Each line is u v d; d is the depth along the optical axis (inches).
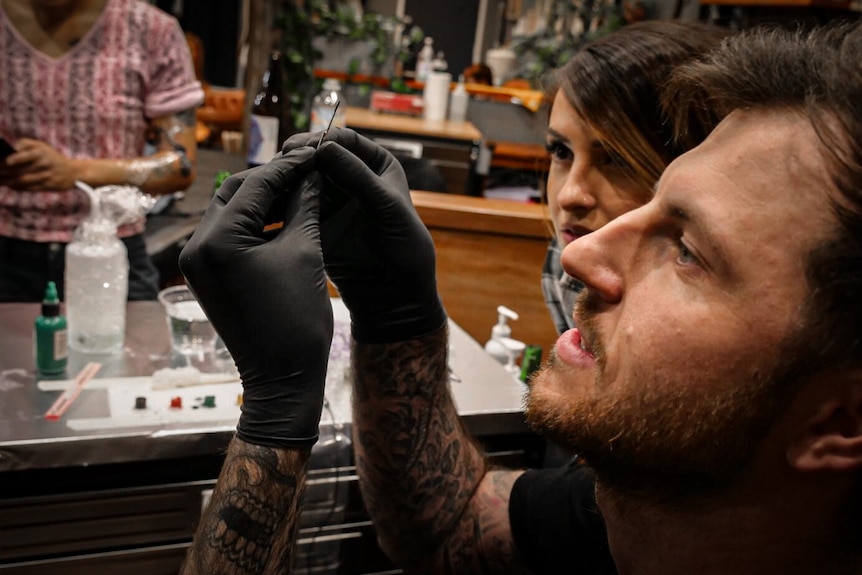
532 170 161.8
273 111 80.1
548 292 58.4
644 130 42.7
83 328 54.6
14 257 71.2
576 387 27.4
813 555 25.6
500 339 66.1
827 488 24.2
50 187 68.3
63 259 71.4
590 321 27.4
